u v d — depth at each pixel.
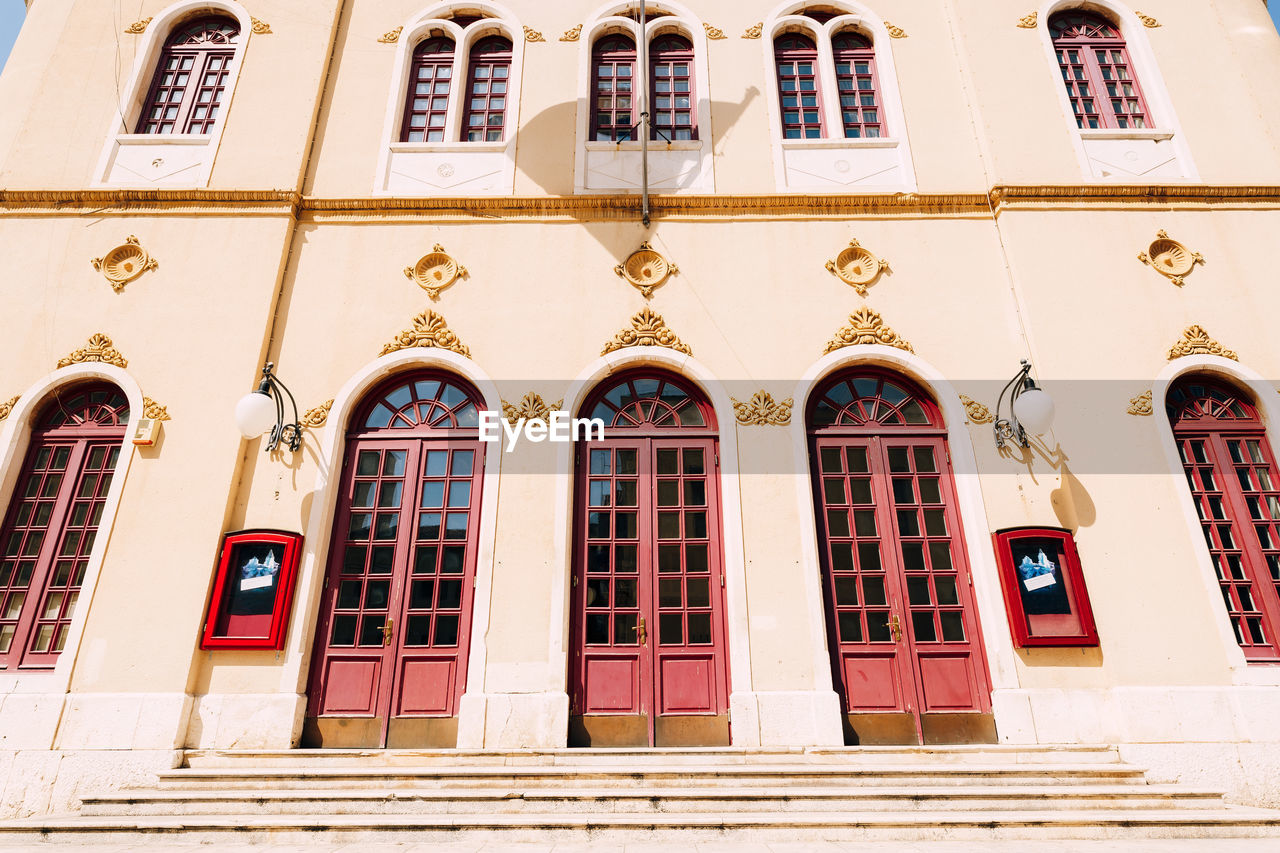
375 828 3.98
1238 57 7.31
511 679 5.24
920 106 7.22
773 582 5.50
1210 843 3.85
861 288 6.45
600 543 5.77
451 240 6.64
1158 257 6.46
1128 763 4.86
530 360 6.19
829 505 5.89
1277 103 7.07
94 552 5.42
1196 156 6.88
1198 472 5.87
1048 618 5.26
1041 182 6.75
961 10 7.53
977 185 6.87
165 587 5.34
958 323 6.32
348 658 5.44
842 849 3.72
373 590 5.65
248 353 6.08
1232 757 4.88
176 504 5.57
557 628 5.38
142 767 4.82
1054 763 4.84
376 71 7.43
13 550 5.66
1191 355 6.08
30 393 5.93
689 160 7.05
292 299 6.38
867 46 7.76
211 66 7.52
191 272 6.37
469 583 5.64
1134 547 5.47
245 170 6.82
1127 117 7.22
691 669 5.45
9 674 5.22
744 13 7.68
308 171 6.94
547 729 5.11
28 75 7.28
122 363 6.02
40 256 6.40
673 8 7.67
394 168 7.02
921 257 6.58
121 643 5.18
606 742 5.26
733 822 4.00
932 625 5.55
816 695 5.18
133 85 7.23
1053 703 5.13
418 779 4.54
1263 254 6.44
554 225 6.73
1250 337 6.14
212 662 5.25
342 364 6.16
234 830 4.00
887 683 5.41
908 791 4.32
